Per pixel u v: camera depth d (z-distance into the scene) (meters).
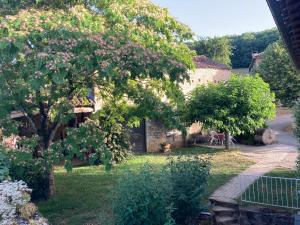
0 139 9.98
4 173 8.33
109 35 8.62
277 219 9.34
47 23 8.09
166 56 9.16
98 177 14.41
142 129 20.70
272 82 26.09
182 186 9.45
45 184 11.64
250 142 21.55
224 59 45.22
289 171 13.87
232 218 9.88
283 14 4.14
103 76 8.18
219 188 11.84
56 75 7.35
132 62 8.39
